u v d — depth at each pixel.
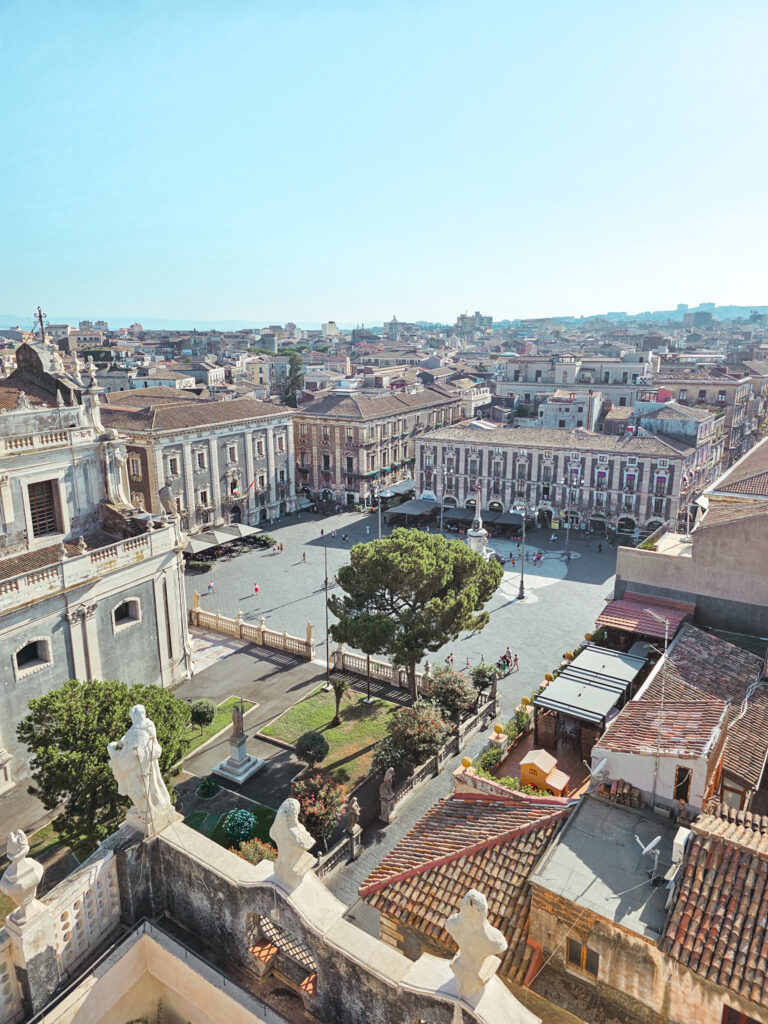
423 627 38.34
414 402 123.94
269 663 51.97
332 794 31.97
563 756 35.94
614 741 20.66
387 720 43.31
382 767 36.12
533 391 139.38
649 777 18.55
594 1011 14.69
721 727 20.31
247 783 37.31
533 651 55.53
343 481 109.50
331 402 112.12
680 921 14.02
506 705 46.34
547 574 75.88
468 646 56.56
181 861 11.41
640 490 90.12
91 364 43.91
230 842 31.67
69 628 38.97
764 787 28.06
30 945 9.91
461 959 8.52
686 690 30.08
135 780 11.59
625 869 16.05
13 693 36.00
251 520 95.56
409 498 111.06
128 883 11.38
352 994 9.55
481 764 33.59
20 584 35.75
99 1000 10.64
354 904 28.77
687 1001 13.73
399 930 17.47
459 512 98.25
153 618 45.28
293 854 10.19
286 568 77.56
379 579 38.72
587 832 17.48
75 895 10.66
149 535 43.84
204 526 87.00
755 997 12.68
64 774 23.78
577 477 93.94
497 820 19.67
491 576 42.53
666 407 98.06
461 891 17.27
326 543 85.56
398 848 19.98
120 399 98.38
